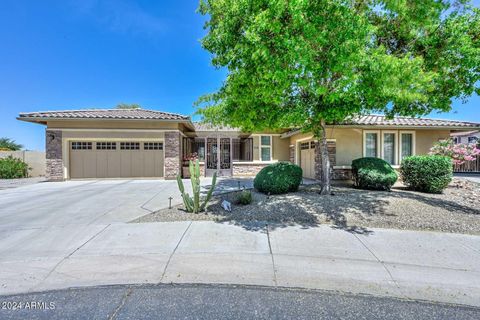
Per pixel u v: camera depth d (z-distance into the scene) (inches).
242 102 276.5
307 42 188.2
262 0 180.2
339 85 234.1
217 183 500.7
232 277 131.0
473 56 235.3
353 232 198.8
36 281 126.4
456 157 435.8
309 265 143.7
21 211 272.1
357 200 287.0
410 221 222.7
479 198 317.1
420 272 135.1
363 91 229.9
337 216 237.6
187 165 632.4
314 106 279.4
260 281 127.1
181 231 203.2
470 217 232.4
